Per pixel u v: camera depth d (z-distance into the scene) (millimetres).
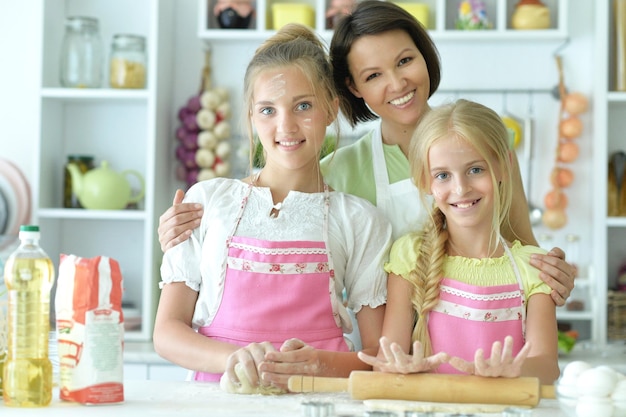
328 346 1826
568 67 3688
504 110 3703
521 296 1830
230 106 3822
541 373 1668
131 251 3816
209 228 1901
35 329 1437
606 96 3445
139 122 3822
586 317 3469
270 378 1570
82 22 3604
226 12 3658
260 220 1888
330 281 1856
